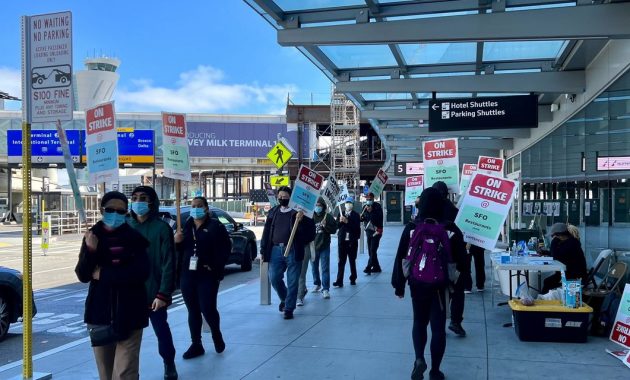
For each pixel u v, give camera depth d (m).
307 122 51.62
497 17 7.75
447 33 8.02
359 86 11.97
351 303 9.32
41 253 23.17
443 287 5.23
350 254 11.40
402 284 5.49
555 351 6.17
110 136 5.56
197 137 57.53
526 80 10.99
